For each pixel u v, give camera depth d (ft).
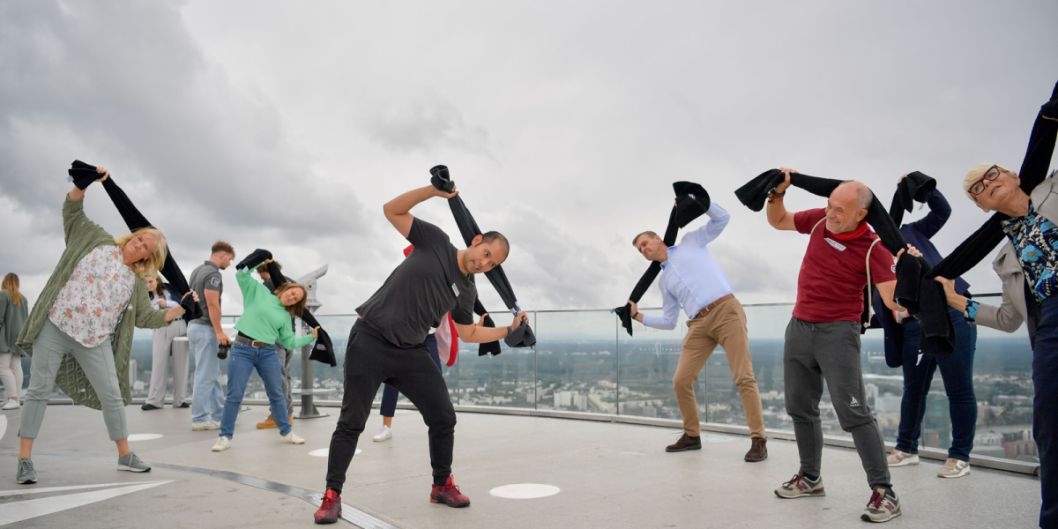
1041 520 7.14
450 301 10.48
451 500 10.65
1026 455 12.88
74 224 12.94
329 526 9.38
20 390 27.02
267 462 14.96
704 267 15.76
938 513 9.87
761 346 18.51
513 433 19.53
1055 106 7.06
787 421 17.79
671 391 20.74
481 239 10.52
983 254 8.38
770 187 10.71
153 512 10.02
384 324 9.98
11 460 14.94
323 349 18.90
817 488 11.17
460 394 25.98
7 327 25.99
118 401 13.24
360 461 14.89
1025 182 7.55
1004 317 8.23
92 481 12.40
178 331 27.02
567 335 23.45
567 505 10.69
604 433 19.42
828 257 10.44
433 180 9.87
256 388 28.04
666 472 13.46
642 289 16.90
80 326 12.39
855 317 10.41
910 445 13.66
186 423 22.24
